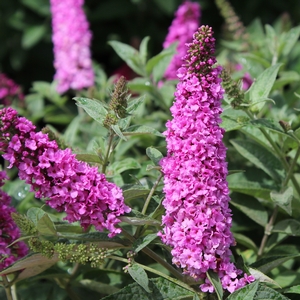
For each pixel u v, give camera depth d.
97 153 1.70
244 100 1.75
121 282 1.80
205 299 1.64
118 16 3.41
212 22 3.44
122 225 1.77
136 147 2.04
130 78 2.56
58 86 2.30
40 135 1.60
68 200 1.60
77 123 1.99
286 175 1.79
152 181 1.79
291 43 2.06
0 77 2.26
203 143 1.60
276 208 1.79
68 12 2.28
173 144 1.61
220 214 1.60
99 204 1.61
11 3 3.51
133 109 1.67
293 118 1.92
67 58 2.27
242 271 1.63
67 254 1.62
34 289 1.82
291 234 1.76
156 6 3.44
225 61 2.18
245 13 3.39
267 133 1.79
